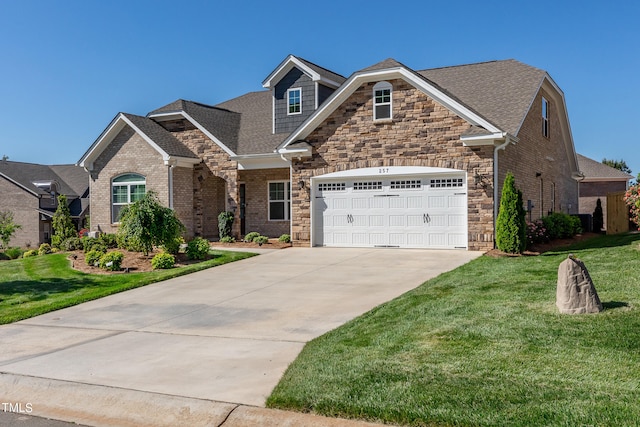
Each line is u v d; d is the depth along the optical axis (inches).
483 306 334.3
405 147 704.4
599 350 239.1
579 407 184.7
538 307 319.9
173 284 530.9
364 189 739.4
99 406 231.5
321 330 331.0
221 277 555.2
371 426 189.2
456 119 673.6
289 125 899.4
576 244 737.0
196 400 224.2
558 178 1016.2
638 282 366.9
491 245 653.3
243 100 1084.5
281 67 888.3
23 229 1417.3
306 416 200.7
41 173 1592.0
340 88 732.7
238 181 885.8
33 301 474.9
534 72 813.2
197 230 903.1
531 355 239.5
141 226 644.1
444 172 681.0
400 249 703.1
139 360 286.7
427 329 294.8
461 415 185.5
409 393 207.2
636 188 626.2
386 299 411.5
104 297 484.7
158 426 212.1
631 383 202.7
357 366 243.0
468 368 229.5
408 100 701.3
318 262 621.6
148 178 868.0
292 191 780.6
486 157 657.6
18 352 316.5
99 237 807.1
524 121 772.6
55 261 703.7
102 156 902.4
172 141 895.1
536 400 192.9
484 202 659.4
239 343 311.7
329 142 753.6
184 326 363.6
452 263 567.2
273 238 939.3
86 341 335.6
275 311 392.8
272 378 245.4
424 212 701.3
